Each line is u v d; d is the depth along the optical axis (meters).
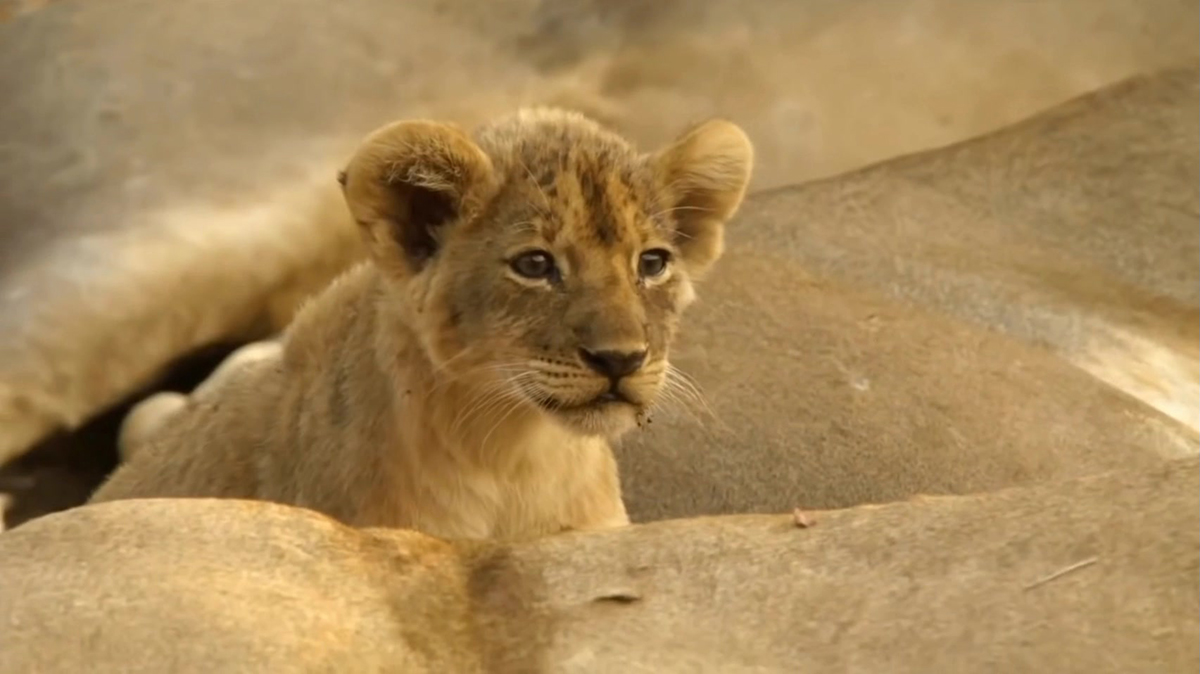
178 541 3.58
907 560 3.58
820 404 7.70
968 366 7.89
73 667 3.21
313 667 3.28
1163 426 7.61
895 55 10.10
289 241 8.74
